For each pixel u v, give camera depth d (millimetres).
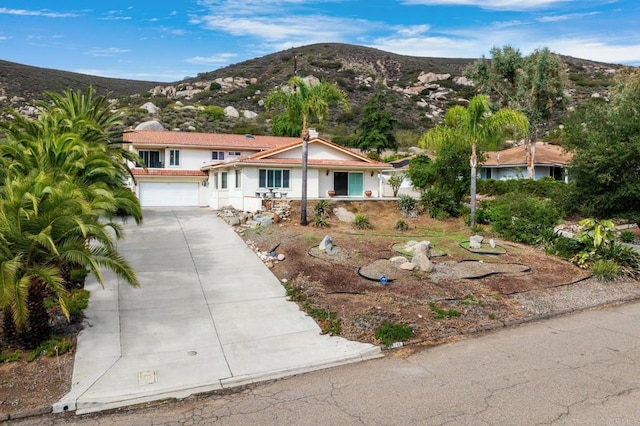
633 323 10305
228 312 10898
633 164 17422
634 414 5984
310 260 14305
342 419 6133
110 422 6445
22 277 8133
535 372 7527
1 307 7449
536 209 19234
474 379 7312
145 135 31547
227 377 7797
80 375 7844
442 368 7883
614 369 7586
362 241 16797
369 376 7691
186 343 9227
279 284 12930
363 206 23547
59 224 8484
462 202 26000
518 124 19688
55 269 8531
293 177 25891
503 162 39469
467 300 11414
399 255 15172
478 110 19969
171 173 29516
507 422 5848
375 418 6105
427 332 9711
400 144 56781
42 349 8602
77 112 19781
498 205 21469
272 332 9797
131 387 7445
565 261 15297
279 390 7309
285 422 6133
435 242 17453
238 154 32531
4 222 8039
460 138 21078
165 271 13953
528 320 10633
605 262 14211
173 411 6711
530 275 13570
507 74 37625
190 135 33594
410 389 7031
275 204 22312
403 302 11148
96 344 9086
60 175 10562
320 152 27766
